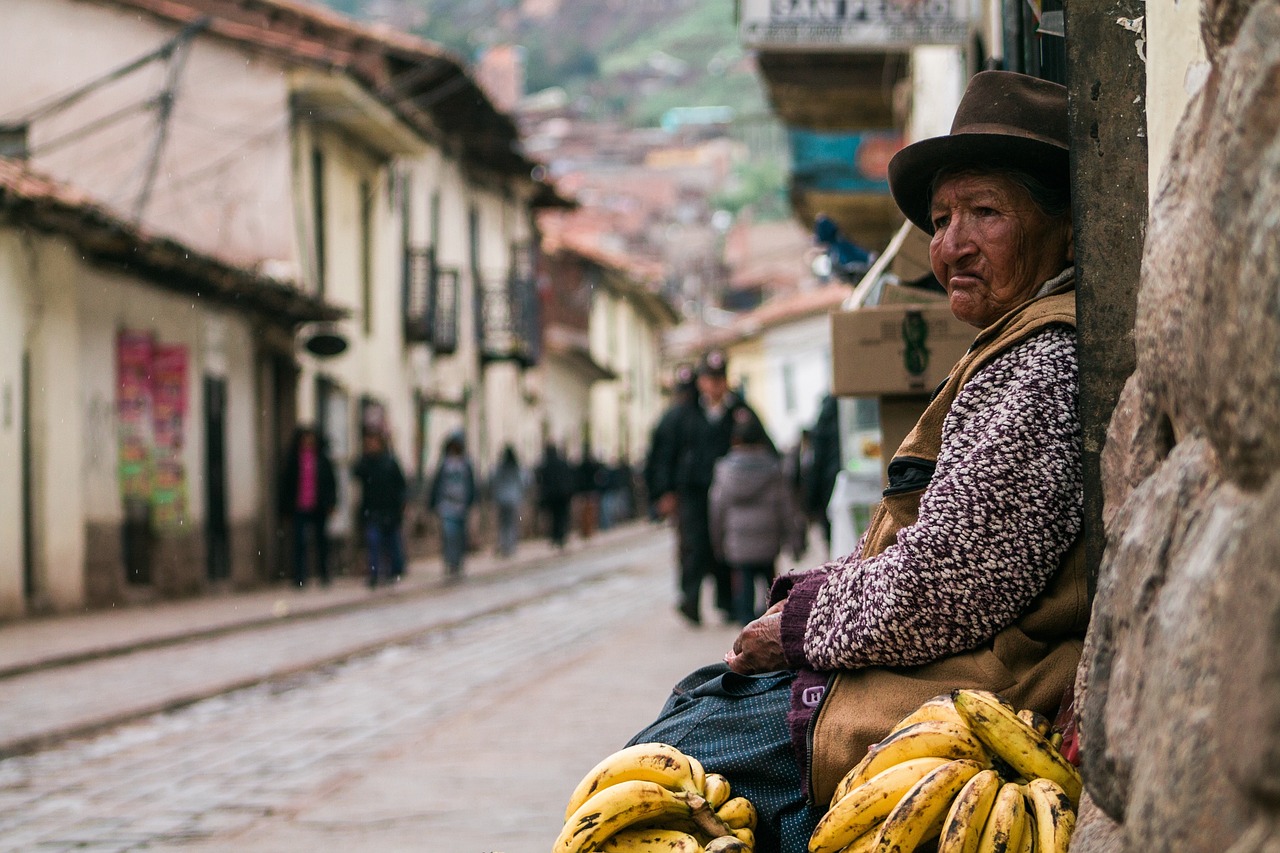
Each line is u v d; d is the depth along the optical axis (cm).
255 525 2316
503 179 4116
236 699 1023
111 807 647
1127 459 210
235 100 2256
